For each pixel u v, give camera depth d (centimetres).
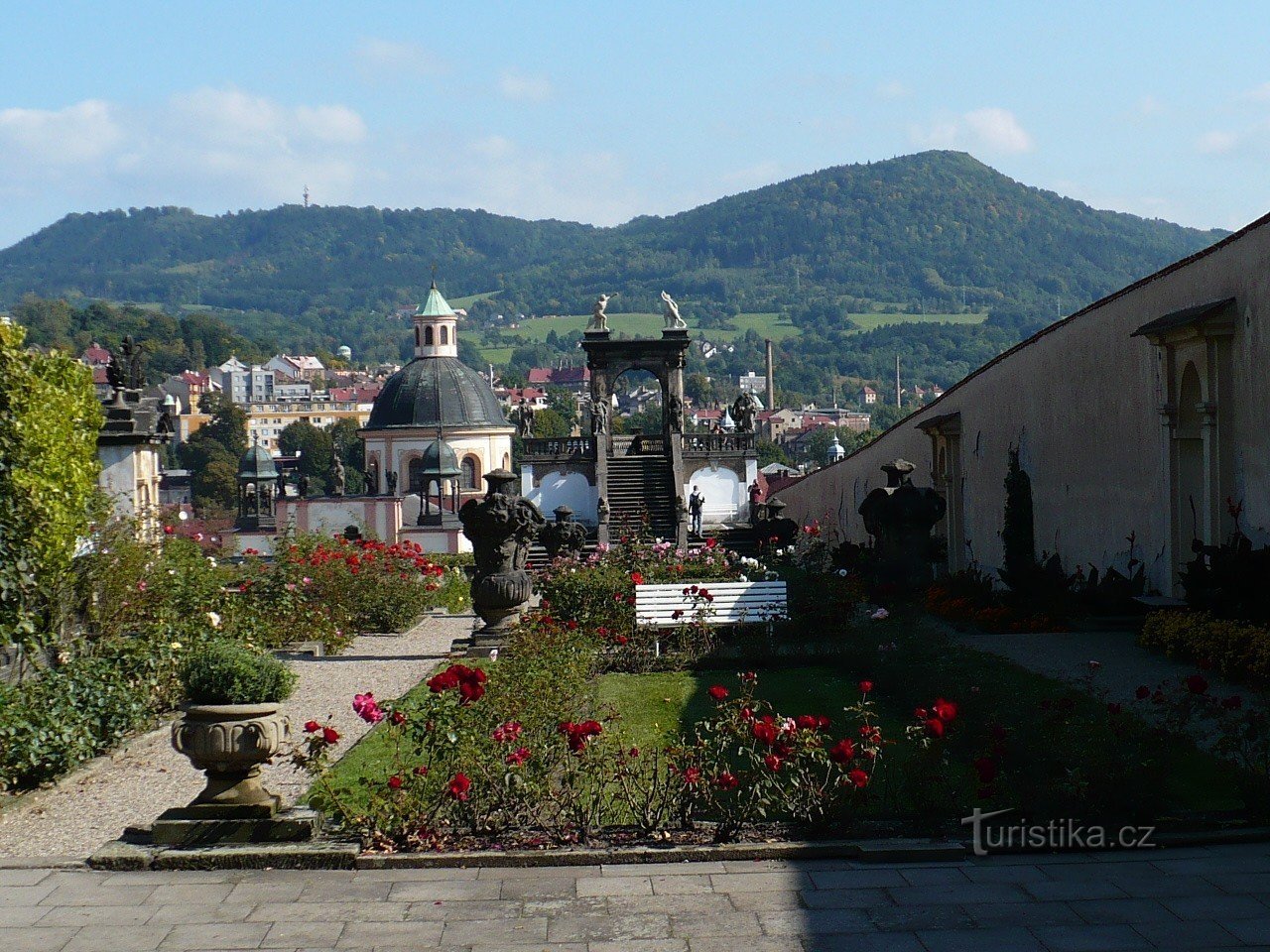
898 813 1145
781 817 1141
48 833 1186
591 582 2341
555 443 6538
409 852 1068
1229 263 2164
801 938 895
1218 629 1802
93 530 1938
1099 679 1764
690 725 1603
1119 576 2367
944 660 1792
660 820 1112
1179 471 2339
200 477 14312
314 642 2420
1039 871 1020
